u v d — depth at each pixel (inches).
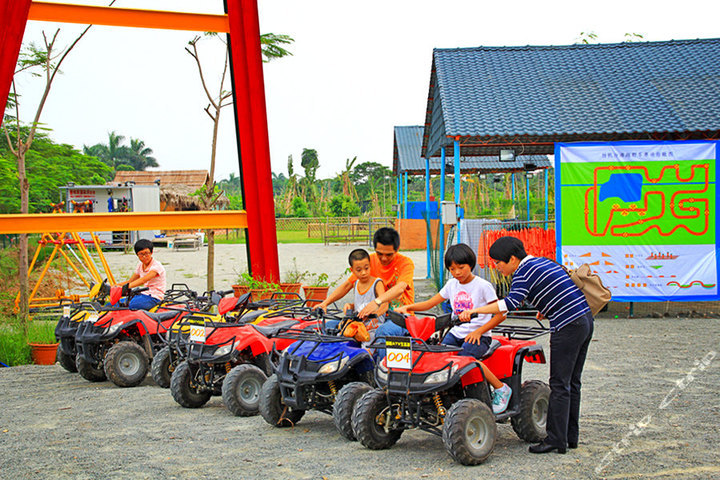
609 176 582.9
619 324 553.9
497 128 613.9
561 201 585.0
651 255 582.6
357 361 254.5
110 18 497.0
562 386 229.6
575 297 229.6
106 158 3971.5
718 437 247.1
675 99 646.5
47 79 581.6
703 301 625.9
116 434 268.8
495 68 712.4
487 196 2420.0
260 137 527.8
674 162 582.2
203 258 1217.4
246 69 523.5
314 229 1979.6
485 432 222.5
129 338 388.8
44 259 916.6
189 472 216.8
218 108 624.1
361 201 3412.9
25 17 464.8
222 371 318.3
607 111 634.2
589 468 213.9
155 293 400.8
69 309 405.1
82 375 389.7
